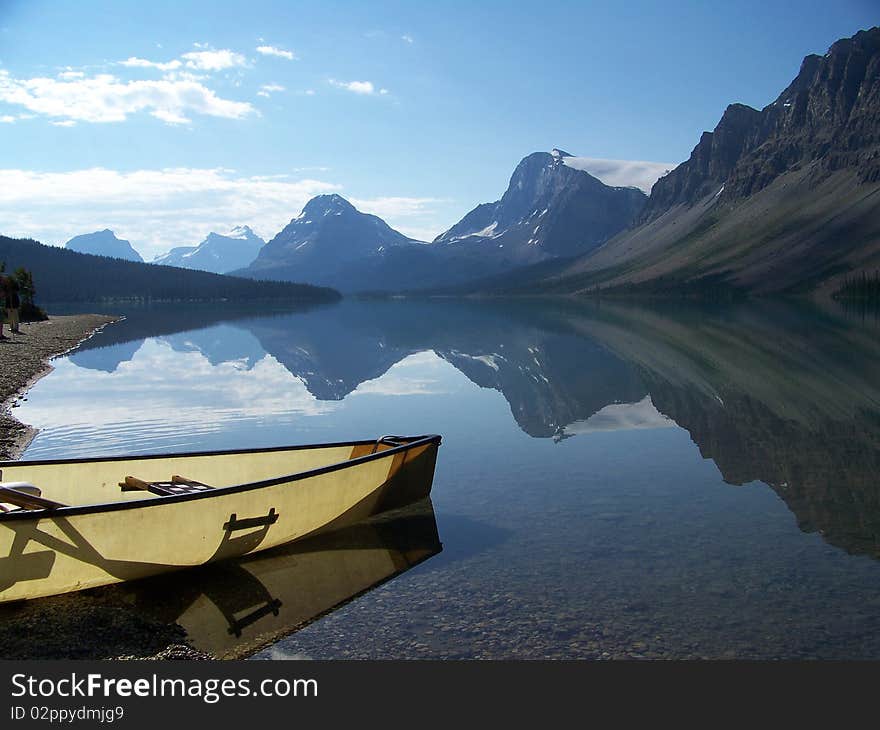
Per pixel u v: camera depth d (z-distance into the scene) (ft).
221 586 29.55
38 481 34.68
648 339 176.45
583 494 42.45
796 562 31.07
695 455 52.31
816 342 156.56
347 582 29.68
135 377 103.91
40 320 266.57
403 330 236.02
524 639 24.61
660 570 30.42
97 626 25.79
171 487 34.17
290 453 40.27
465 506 40.29
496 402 79.51
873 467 47.70
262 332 226.17
